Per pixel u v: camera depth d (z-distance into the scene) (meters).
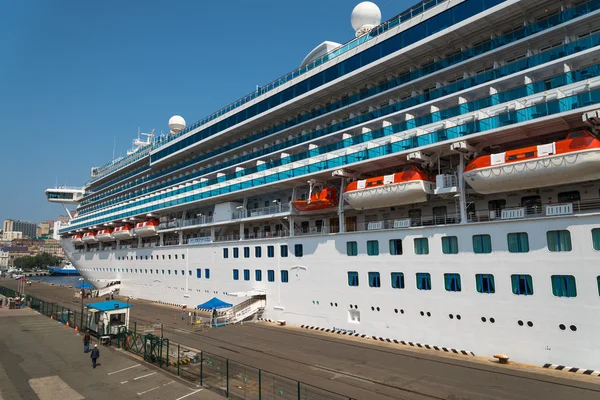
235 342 24.17
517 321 17.98
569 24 17.98
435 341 20.69
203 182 39.41
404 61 23.98
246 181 32.62
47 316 36.88
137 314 36.28
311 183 28.16
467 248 19.86
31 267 161.62
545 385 15.03
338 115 28.45
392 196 22.67
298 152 31.05
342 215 26.09
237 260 33.94
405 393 15.09
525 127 18.36
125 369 19.36
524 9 19.25
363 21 30.02
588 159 16.27
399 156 22.75
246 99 35.66
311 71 28.86
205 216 39.91
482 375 16.50
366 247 24.28
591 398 13.70
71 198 74.75
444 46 22.44
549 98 17.86
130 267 50.53
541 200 20.41
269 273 30.81
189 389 16.25
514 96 19.25
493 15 19.66
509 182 18.52
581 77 17.44
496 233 18.94
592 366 15.86
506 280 18.44
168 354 20.44
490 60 21.11
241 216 35.00
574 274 16.58
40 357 21.78
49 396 15.87
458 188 20.89
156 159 48.31
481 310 19.12
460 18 20.67
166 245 44.25
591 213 16.33
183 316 34.00
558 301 16.91
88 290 57.78
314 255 27.45
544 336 17.17
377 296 23.48
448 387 15.45
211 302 30.91
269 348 22.41
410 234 22.16
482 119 19.44
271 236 32.69
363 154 24.28
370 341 23.08
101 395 15.84
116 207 54.38
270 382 16.78
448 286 20.42
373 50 24.72
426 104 22.47
